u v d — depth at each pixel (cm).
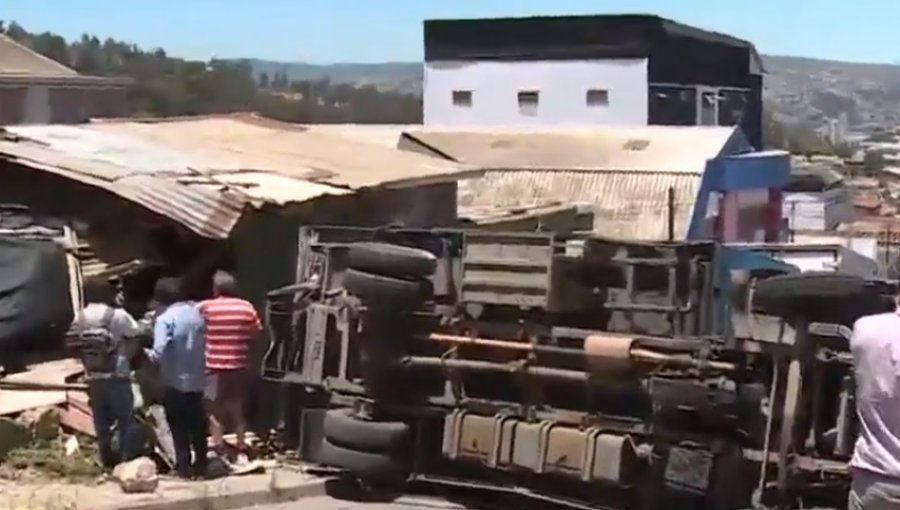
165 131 2022
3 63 4741
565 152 3334
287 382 1274
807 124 15938
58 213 1538
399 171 1895
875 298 1023
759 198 3575
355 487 1230
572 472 1123
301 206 1563
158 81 9206
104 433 1198
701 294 1118
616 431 1118
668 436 1092
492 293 1172
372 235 1272
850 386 1017
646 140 3431
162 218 1477
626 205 3095
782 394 1043
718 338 1070
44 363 1416
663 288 1134
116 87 5122
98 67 9188
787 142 11425
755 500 1048
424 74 5625
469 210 2523
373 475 1197
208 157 1755
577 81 5356
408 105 9175
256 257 1511
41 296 1425
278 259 1540
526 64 5441
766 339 1058
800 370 1029
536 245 1154
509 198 3073
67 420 1255
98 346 1185
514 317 1177
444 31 5588
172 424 1208
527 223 2392
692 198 3112
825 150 11475
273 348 1291
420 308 1196
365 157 2039
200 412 1209
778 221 3738
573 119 5369
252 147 1958
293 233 1562
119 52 9412
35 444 1222
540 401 1160
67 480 1170
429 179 1895
